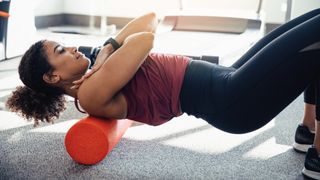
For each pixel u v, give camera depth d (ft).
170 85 4.06
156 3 15.44
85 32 14.32
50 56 4.13
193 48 9.14
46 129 6.25
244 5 13.51
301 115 7.19
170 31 11.72
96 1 16.28
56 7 16.78
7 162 5.00
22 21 11.41
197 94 4.02
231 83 3.85
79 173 4.73
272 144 5.77
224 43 9.63
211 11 11.98
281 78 3.64
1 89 8.27
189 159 5.21
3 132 6.07
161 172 4.81
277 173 4.80
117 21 16.34
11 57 11.24
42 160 5.08
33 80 4.24
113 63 3.76
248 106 3.82
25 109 4.42
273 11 13.37
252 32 10.53
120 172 4.79
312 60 3.56
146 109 4.10
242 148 5.62
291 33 3.64
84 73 4.26
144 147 5.61
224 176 4.72
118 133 5.00
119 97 4.01
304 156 5.32
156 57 4.19
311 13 4.66
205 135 6.15
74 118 6.79
